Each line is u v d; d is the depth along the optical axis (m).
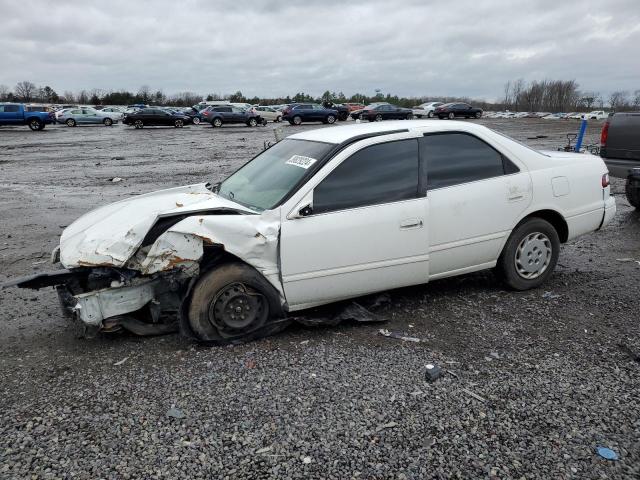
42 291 5.26
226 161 17.62
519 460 2.68
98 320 3.81
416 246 4.34
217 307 3.94
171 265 3.73
